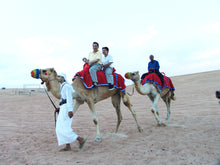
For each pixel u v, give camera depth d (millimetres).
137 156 4969
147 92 8469
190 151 5129
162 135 6941
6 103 25062
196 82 32406
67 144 5668
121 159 4793
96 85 6691
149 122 9750
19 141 6918
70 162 4688
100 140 6574
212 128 7414
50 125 10219
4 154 5441
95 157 4992
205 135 6551
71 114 5395
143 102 19125
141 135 7176
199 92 21188
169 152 5145
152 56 9375
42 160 4887
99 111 15234
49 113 15078
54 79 6086
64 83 5684
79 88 6484
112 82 7145
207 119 9156
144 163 4496
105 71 7172
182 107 13688
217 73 39156
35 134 8070
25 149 5922
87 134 7773
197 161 4477
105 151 5508
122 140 6641
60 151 5625
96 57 6945
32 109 17750
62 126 5363
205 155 4797
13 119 12352
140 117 11469
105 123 10133
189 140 6094
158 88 8664
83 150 5668
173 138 6453
